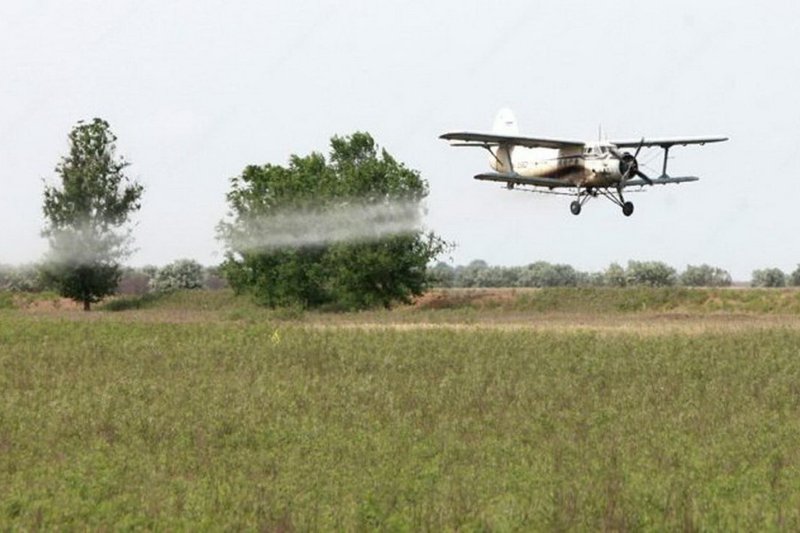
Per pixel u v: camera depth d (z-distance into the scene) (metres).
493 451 28.81
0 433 31.53
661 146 85.38
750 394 38.75
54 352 52.38
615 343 54.34
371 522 21.73
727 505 22.88
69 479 25.34
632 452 28.31
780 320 80.88
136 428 31.98
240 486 24.61
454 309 111.62
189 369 46.56
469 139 85.69
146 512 22.66
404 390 39.50
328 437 30.53
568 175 84.62
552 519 21.56
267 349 53.03
